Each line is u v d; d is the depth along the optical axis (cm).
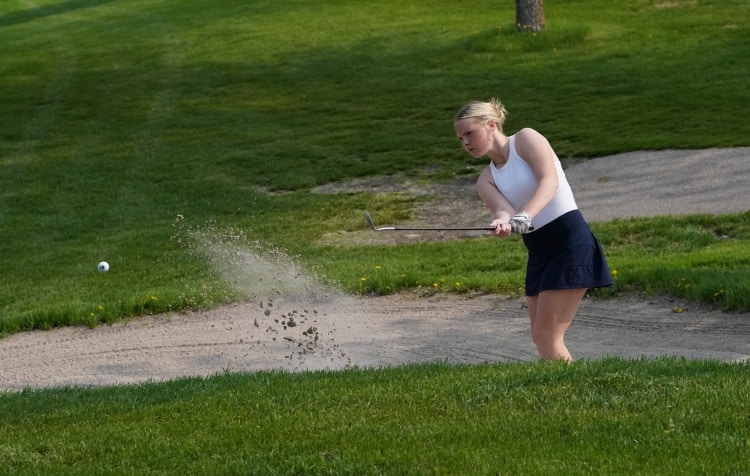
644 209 2716
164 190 3459
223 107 4616
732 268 2011
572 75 4522
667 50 4744
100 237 2994
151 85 5159
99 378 1780
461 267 2334
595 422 1022
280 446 1021
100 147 4112
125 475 977
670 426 1001
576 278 1220
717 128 3462
